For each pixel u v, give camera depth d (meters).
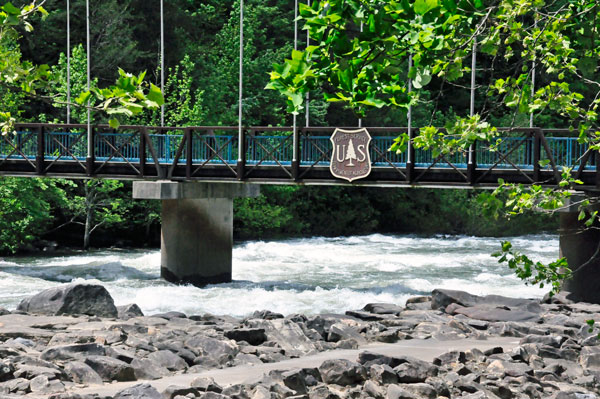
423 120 57.06
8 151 32.72
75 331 13.87
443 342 14.27
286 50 55.34
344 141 26.19
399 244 45.25
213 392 9.07
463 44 5.52
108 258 37.66
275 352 12.83
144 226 47.97
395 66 5.50
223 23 56.09
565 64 5.84
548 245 45.50
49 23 45.78
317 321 15.66
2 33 4.51
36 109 44.62
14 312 16.08
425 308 19.66
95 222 45.97
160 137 29.09
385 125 57.28
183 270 28.66
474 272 32.19
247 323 14.60
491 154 26.41
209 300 23.75
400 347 13.67
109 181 42.56
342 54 5.24
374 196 58.16
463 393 9.87
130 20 49.97
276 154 29.98
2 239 39.12
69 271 30.23
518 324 15.78
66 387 9.80
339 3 5.17
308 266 33.41
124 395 8.73
